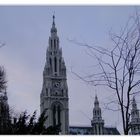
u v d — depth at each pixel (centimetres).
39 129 3812
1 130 3641
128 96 2591
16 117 4244
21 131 3722
